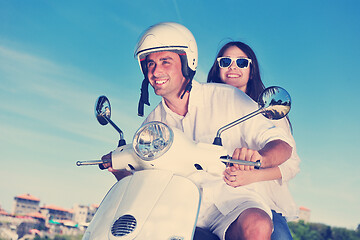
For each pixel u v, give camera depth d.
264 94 2.11
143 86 2.63
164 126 2.03
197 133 2.63
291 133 3.37
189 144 2.04
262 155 2.28
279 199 2.79
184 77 2.60
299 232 40.12
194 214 1.90
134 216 1.88
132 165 2.15
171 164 2.01
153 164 2.02
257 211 2.06
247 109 2.60
